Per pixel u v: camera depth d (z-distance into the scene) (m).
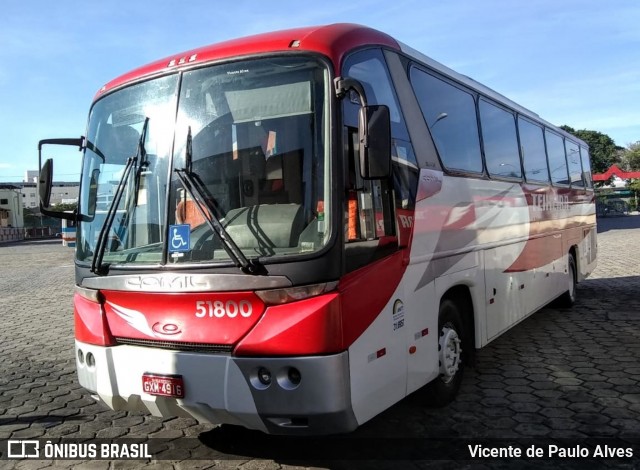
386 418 4.91
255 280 3.39
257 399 3.39
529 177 7.68
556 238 8.80
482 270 5.80
